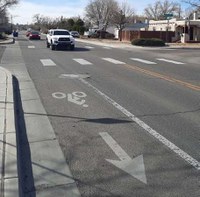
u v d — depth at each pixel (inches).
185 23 2396.7
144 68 754.8
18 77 592.4
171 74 660.1
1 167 206.2
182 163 228.5
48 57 986.1
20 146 259.0
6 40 2209.6
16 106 382.3
